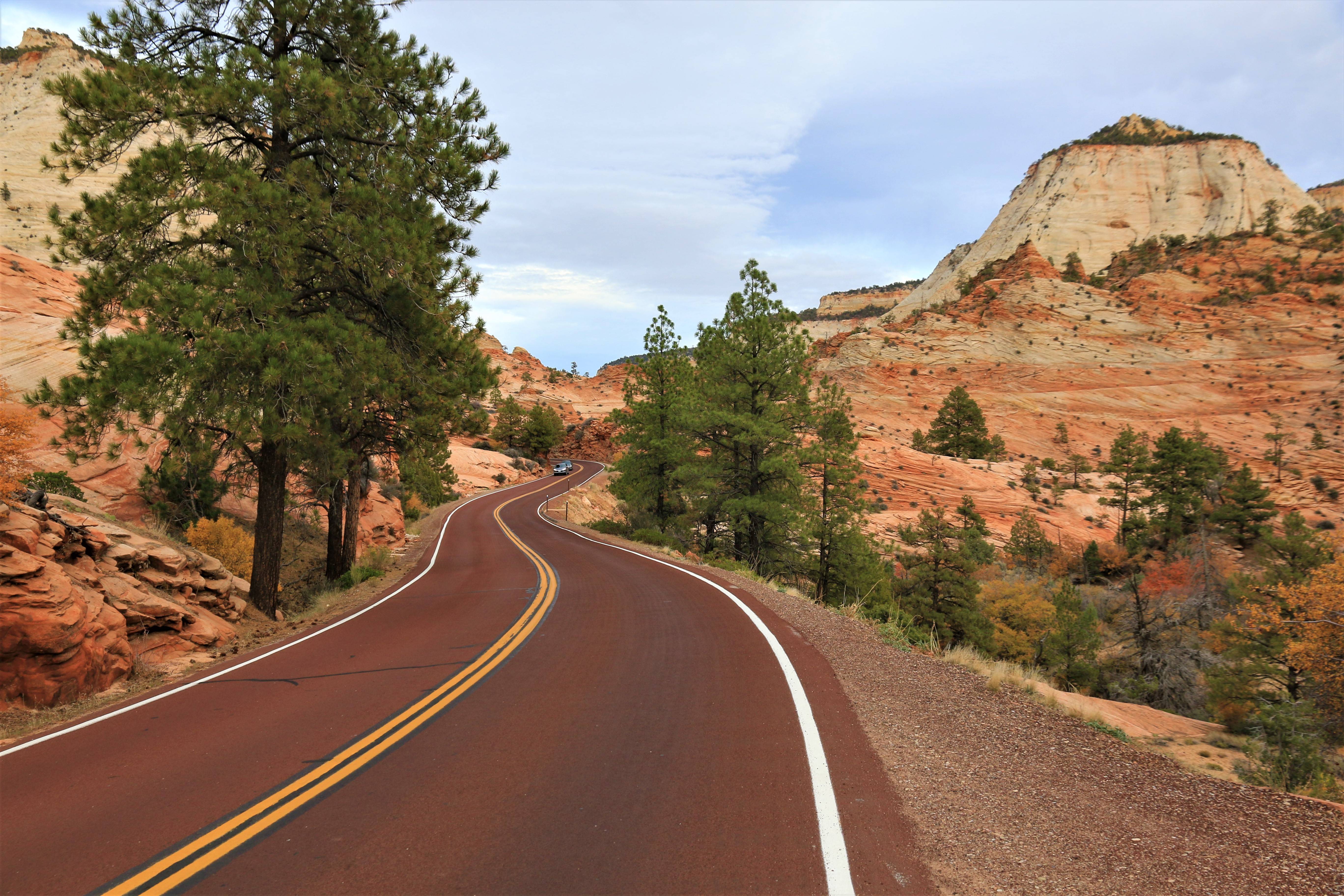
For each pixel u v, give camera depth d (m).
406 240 12.66
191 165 11.78
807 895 3.18
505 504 50.59
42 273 25.89
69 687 7.72
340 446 16.67
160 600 10.05
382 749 5.29
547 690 6.73
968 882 3.29
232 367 11.79
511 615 11.30
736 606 11.20
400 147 13.44
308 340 12.11
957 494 86.81
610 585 14.57
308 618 12.99
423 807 4.25
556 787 4.48
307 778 4.77
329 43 13.66
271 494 13.78
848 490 28.52
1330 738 16.72
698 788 4.38
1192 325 174.50
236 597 12.88
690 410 29.66
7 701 7.36
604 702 6.27
